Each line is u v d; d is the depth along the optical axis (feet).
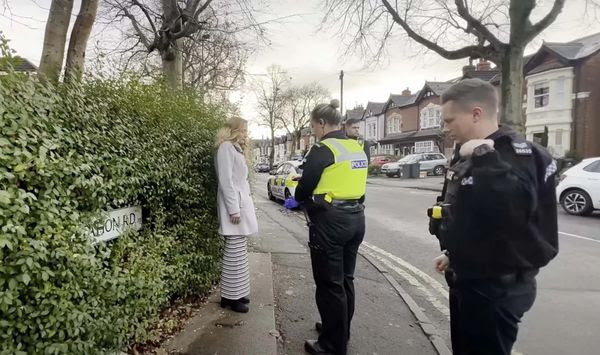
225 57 38.09
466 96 5.21
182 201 10.59
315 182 8.75
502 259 4.81
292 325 10.69
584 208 29.68
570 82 69.21
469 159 4.87
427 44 41.96
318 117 9.24
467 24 42.09
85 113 6.87
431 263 18.16
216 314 10.78
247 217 11.03
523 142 5.03
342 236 8.79
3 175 4.99
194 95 13.04
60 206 5.98
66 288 5.91
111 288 6.95
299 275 15.08
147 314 8.75
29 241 5.19
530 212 4.72
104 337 6.86
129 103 8.45
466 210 4.88
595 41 71.87
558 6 35.65
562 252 19.62
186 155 10.57
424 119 118.01
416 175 81.97
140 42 26.78
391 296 13.56
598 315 12.15
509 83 38.29
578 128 68.80
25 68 7.19
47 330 5.67
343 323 8.97
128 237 7.95
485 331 5.10
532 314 12.24
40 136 5.66
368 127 157.89
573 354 9.86
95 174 6.84
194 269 11.35
